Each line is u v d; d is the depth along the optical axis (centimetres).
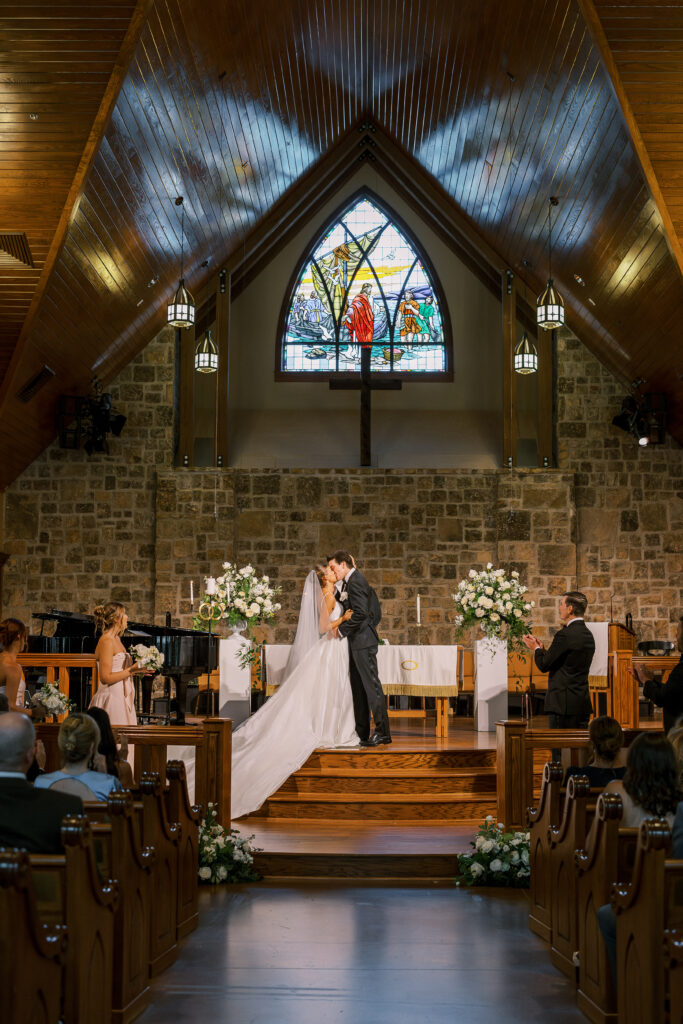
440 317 1507
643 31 839
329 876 657
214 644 1009
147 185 1050
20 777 361
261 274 1510
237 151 1169
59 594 1386
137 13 804
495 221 1332
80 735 438
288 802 793
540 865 526
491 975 458
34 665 843
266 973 458
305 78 1179
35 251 970
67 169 905
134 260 1156
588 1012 404
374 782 812
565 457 1410
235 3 928
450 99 1185
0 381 1124
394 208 1508
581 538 1403
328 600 880
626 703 959
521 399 1472
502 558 1384
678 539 1400
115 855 391
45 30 812
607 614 1389
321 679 862
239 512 1405
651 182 945
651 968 333
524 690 1071
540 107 1022
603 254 1141
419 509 1404
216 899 600
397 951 494
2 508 1391
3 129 876
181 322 1070
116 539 1395
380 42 1189
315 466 1450
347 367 1505
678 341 1169
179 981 447
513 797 688
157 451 1409
